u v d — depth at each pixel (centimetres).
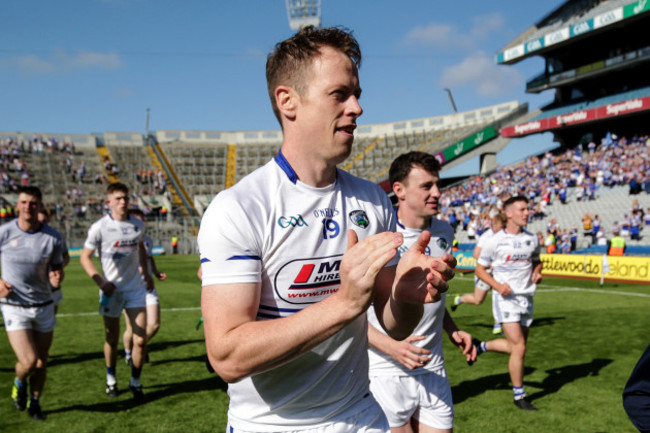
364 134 4612
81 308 1094
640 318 902
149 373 595
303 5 3089
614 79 3191
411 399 278
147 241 734
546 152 3359
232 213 137
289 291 149
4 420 440
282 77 150
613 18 2831
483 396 497
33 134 4138
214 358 131
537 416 440
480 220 2628
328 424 160
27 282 442
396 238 121
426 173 301
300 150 151
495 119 3872
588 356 645
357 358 168
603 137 3128
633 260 1457
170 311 1055
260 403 157
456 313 1002
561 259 1678
